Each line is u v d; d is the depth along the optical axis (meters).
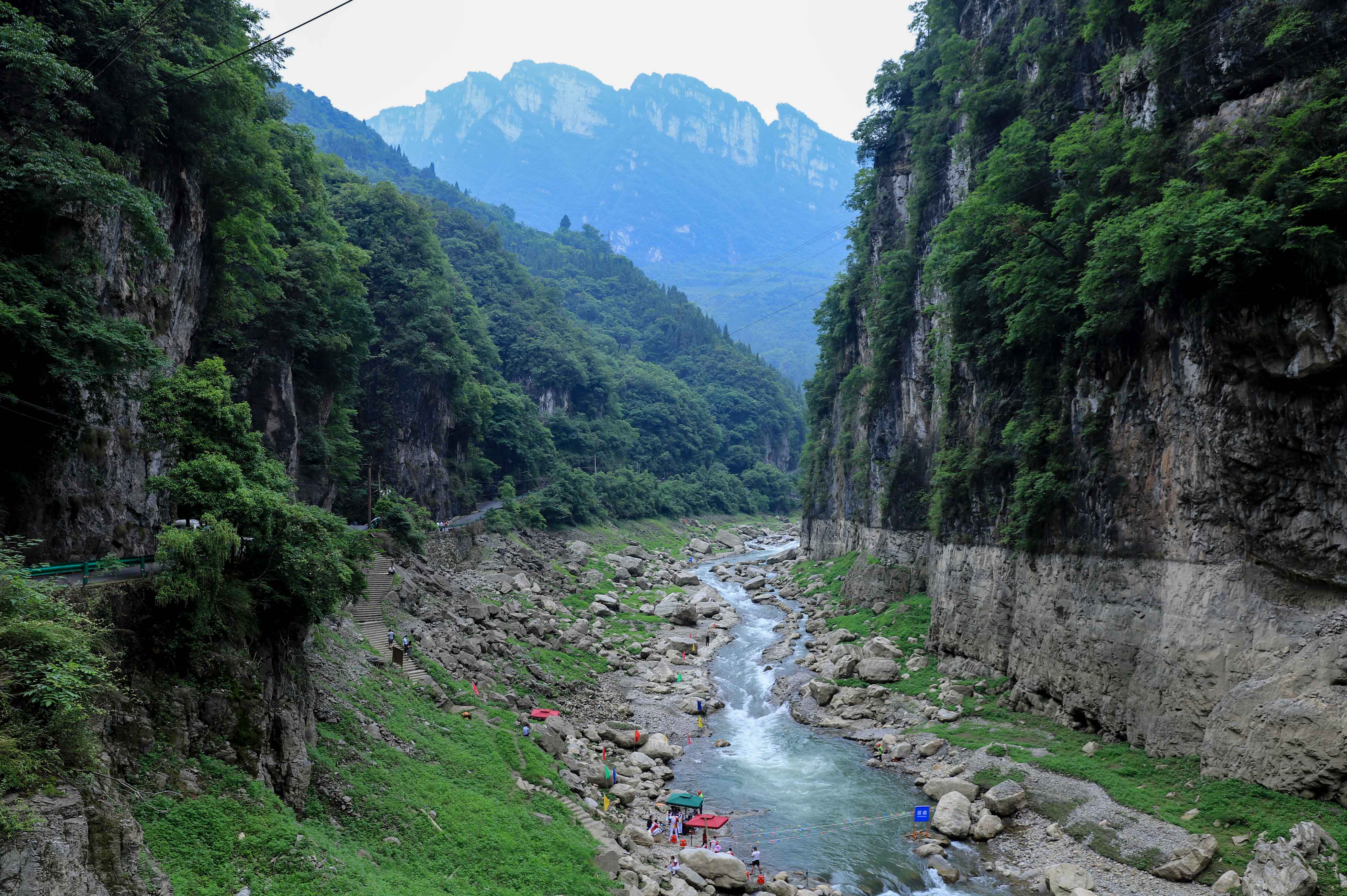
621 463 153.62
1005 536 47.19
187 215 38.16
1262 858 26.12
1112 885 28.11
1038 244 43.06
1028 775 36.81
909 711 48.62
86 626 18.52
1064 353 42.81
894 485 72.31
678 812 36.78
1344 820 26.25
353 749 28.56
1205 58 34.06
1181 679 33.47
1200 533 33.41
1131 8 37.72
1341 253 26.77
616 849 29.36
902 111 79.31
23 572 17.83
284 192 43.47
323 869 20.62
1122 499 37.88
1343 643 27.88
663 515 150.38
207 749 21.09
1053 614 42.16
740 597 92.56
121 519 30.69
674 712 51.50
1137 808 31.59
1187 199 31.03
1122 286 37.25
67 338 24.83
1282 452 29.75
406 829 25.72
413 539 65.50
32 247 25.88
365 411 84.69
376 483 76.88
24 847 13.58
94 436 29.19
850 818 36.31
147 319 33.75
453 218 166.25
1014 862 31.45
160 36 32.09
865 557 78.06
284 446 55.81
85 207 27.58
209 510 23.72
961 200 61.62
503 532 94.75
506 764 34.41
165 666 21.14
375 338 71.25
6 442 25.02
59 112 28.06
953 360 55.56
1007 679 46.72
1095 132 39.53
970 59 62.34
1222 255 29.02
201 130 36.84
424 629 48.16
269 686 24.75
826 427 106.81
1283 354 29.17
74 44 30.14
